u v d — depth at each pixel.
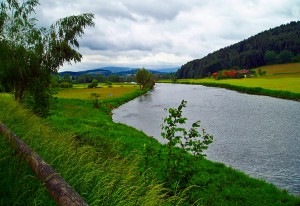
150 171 8.04
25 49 18.09
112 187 5.30
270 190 12.41
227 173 14.29
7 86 17.83
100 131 19.88
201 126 32.97
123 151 14.89
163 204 5.70
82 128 19.81
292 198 11.58
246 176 14.16
